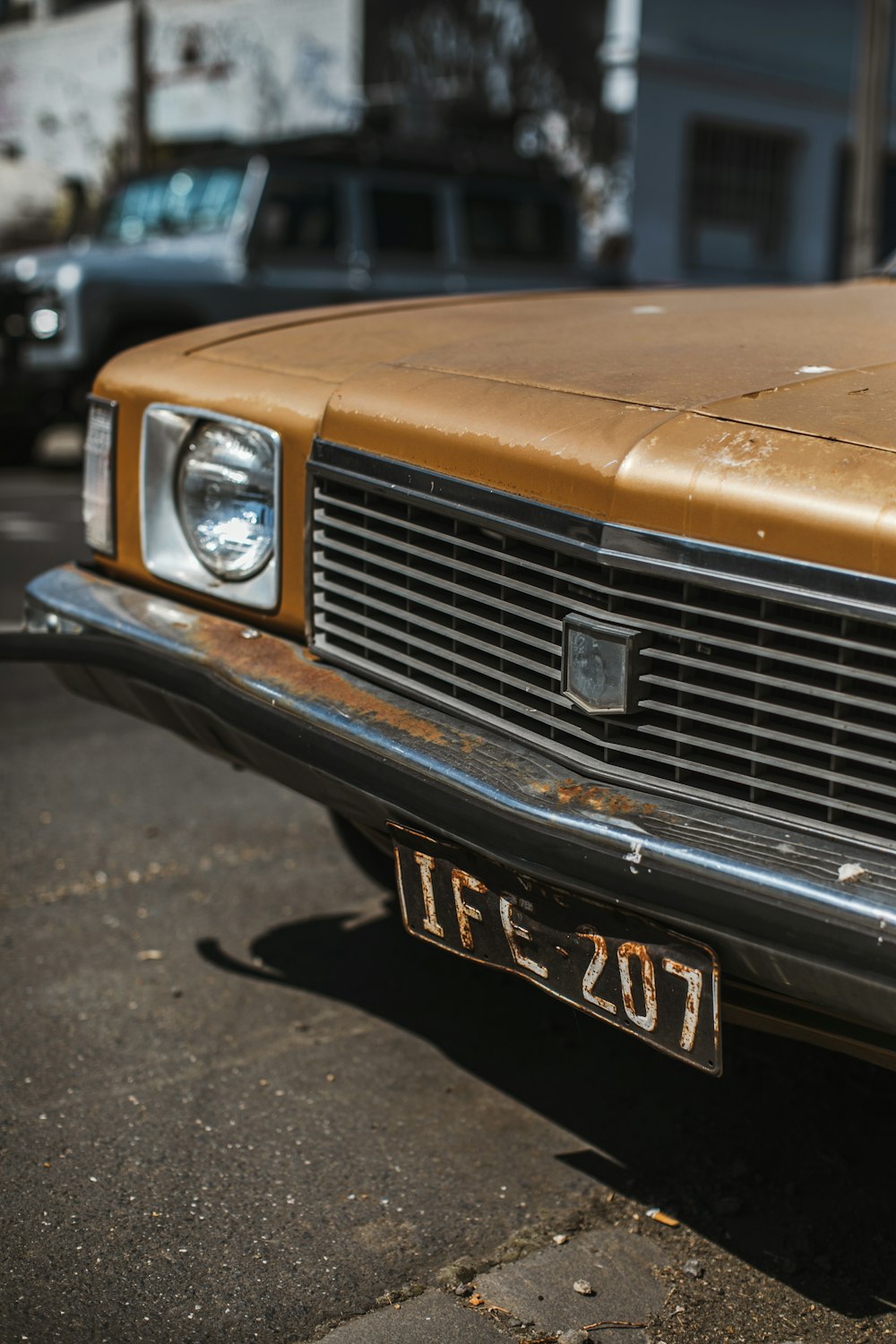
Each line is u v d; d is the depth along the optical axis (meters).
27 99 20.12
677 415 1.74
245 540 2.29
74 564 2.74
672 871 1.59
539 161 10.34
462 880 1.89
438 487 1.90
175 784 3.82
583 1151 2.21
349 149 9.19
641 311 2.56
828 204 16.38
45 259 8.52
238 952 2.84
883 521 1.48
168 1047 2.46
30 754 4.03
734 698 1.61
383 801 1.92
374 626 2.06
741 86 15.01
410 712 1.97
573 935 1.76
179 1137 2.20
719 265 15.55
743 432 1.66
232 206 8.77
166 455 2.43
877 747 1.53
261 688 2.11
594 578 1.72
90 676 2.48
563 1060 2.48
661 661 1.68
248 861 3.30
